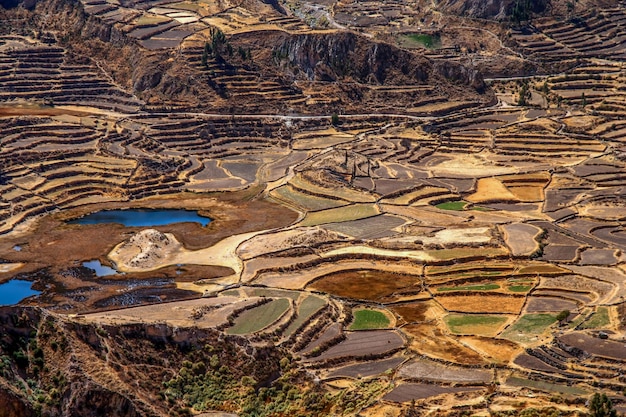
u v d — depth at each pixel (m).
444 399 167.62
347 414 165.12
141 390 166.25
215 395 172.88
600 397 160.75
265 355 182.12
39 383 161.12
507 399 166.50
